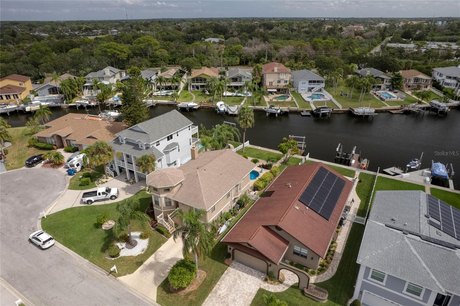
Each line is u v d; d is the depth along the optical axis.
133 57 160.38
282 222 31.31
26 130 72.31
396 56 152.75
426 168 58.03
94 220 39.59
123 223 31.97
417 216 30.67
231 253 32.56
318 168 41.88
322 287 29.61
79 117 69.12
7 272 31.53
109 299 28.50
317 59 136.88
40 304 28.05
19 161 57.44
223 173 40.84
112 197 44.34
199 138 62.91
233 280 30.42
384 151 65.44
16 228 38.34
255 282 30.17
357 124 82.31
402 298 25.94
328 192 38.19
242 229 32.66
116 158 49.97
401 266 25.14
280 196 37.06
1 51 158.88
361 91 101.88
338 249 34.34
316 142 70.38
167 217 39.22
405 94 105.00
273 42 188.50
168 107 100.38
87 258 33.38
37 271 31.67
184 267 29.47
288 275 31.00
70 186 48.09
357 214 40.91
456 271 24.12
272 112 88.50
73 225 38.66
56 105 101.44
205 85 112.00
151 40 173.50
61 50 171.50
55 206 42.88
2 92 101.12
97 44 174.25
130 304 28.02
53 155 54.81
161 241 35.81
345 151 65.50
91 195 43.69
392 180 49.66
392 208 32.69
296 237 30.38
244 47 168.75
